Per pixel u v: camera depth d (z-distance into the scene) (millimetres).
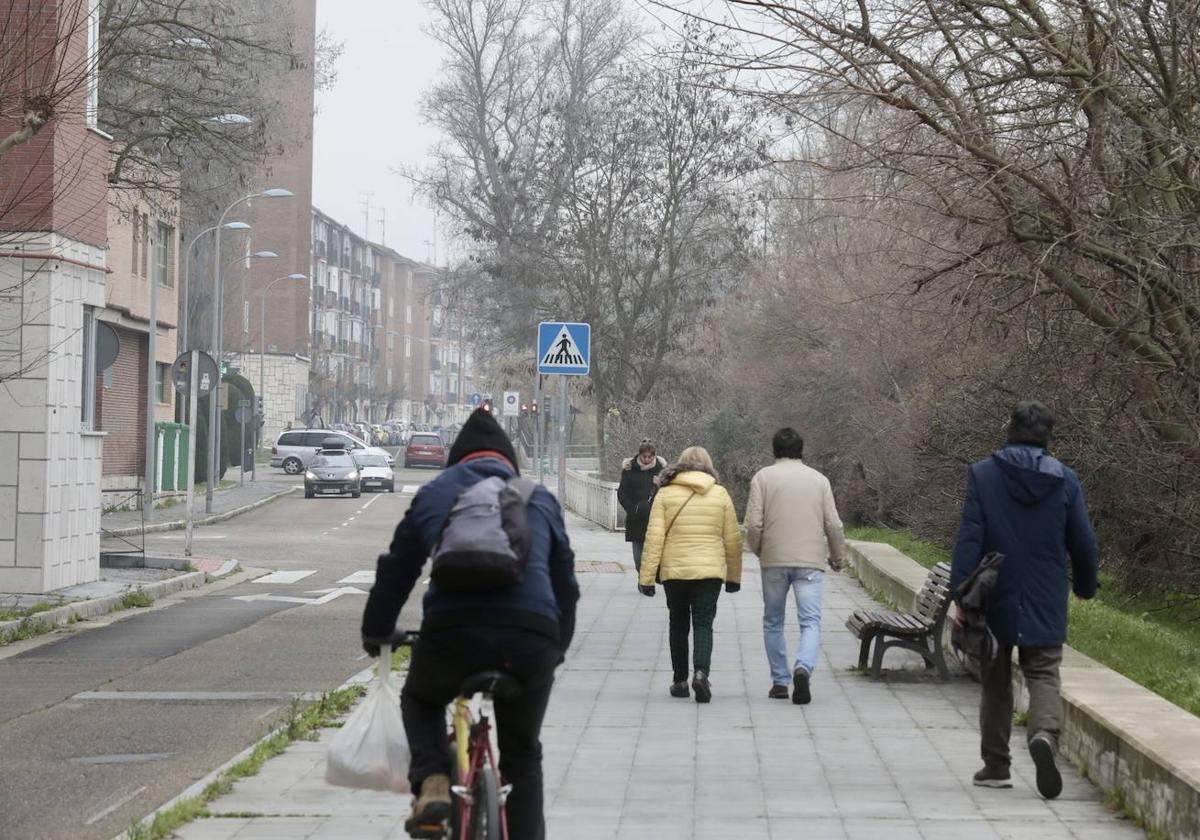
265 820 13750
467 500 9672
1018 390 33594
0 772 16594
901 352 53406
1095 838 13000
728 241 92875
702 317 94188
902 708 20469
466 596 9453
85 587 38156
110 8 47594
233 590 42094
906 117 26234
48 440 36031
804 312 67875
